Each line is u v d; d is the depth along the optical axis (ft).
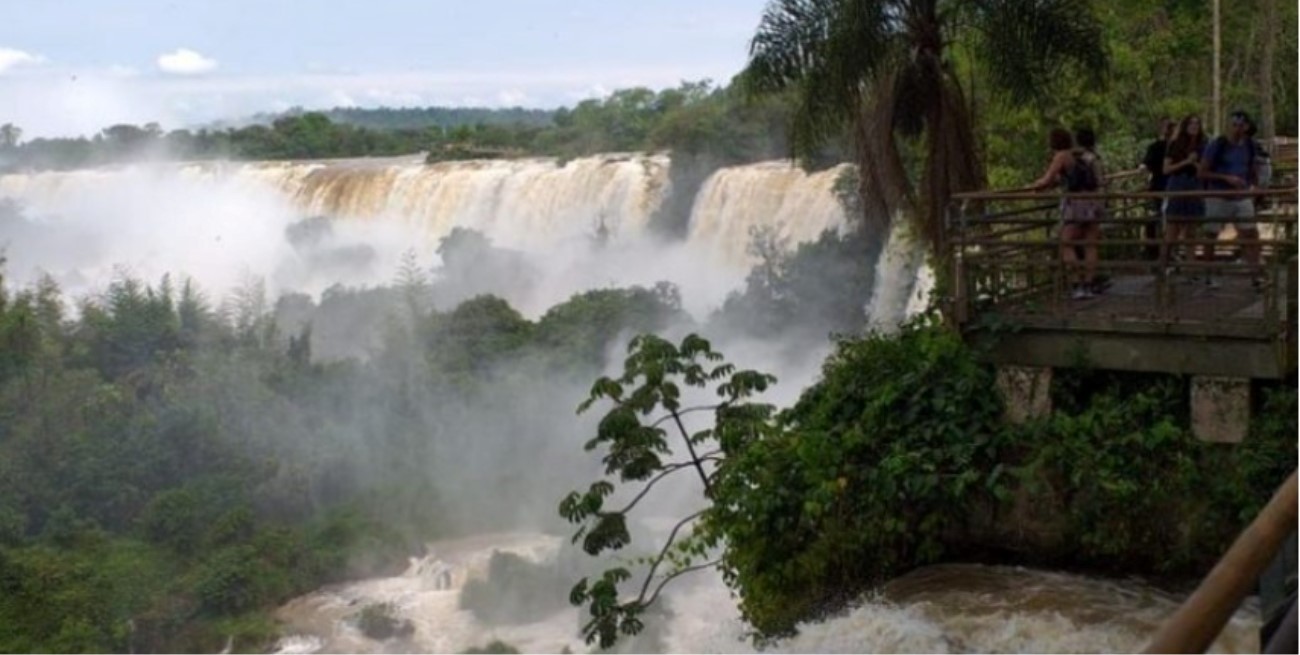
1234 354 28.71
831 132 45.83
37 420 144.05
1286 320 27.96
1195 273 33.24
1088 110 72.54
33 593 111.34
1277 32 104.83
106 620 109.81
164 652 106.22
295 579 114.01
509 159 222.48
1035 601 28.55
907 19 44.57
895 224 47.80
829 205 132.67
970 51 47.03
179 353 163.32
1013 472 30.42
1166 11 106.63
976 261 32.07
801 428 34.37
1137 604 28.02
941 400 31.96
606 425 37.96
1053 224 32.35
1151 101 93.09
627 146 233.35
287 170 239.09
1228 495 28.30
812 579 32.01
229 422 142.92
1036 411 31.35
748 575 32.78
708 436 39.11
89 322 178.60
